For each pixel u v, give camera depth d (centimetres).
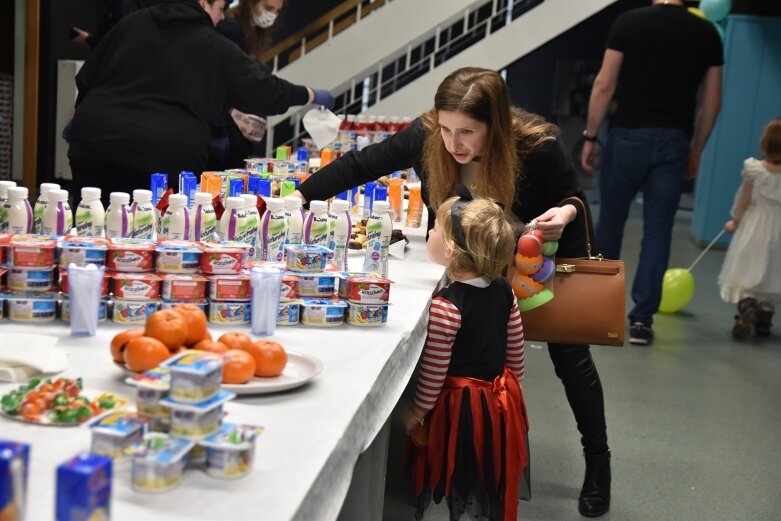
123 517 106
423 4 716
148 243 197
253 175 302
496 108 240
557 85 1347
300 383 155
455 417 233
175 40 325
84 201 229
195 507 110
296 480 120
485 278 237
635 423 406
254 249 234
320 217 245
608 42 530
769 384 486
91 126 321
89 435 128
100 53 331
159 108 324
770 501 329
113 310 186
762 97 958
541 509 308
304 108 719
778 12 950
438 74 729
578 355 289
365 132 485
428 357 233
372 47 725
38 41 727
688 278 646
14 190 216
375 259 258
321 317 203
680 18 514
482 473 233
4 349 149
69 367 155
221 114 339
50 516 103
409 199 371
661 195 536
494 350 239
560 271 271
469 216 232
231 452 118
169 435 121
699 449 378
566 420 404
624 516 307
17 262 185
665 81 519
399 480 317
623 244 966
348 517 215
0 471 91
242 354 153
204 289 192
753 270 588
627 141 531
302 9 953
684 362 520
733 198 979
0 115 730
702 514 314
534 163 260
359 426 154
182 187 270
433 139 262
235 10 401
